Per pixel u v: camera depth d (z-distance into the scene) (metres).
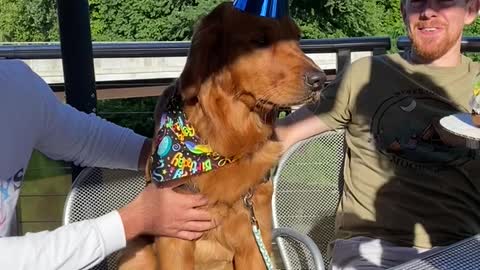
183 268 2.16
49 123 2.05
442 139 2.56
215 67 2.15
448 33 2.60
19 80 1.92
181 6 22.66
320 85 2.25
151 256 2.31
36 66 5.97
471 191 2.58
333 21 22.25
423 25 2.61
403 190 2.59
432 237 2.57
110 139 2.23
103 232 1.68
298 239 2.44
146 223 1.78
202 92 2.12
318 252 2.38
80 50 2.61
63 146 2.13
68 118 2.13
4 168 1.84
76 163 2.26
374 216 2.64
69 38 2.60
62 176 3.05
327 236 2.78
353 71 2.71
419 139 2.58
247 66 2.18
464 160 2.54
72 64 2.62
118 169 2.29
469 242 1.83
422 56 2.66
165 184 2.08
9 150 1.85
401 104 2.62
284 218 2.70
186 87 2.12
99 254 1.67
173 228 1.92
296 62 2.25
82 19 2.60
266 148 2.26
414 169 2.58
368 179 2.65
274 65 2.23
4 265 1.56
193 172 2.10
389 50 3.89
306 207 2.73
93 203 2.28
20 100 1.90
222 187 2.13
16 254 1.57
